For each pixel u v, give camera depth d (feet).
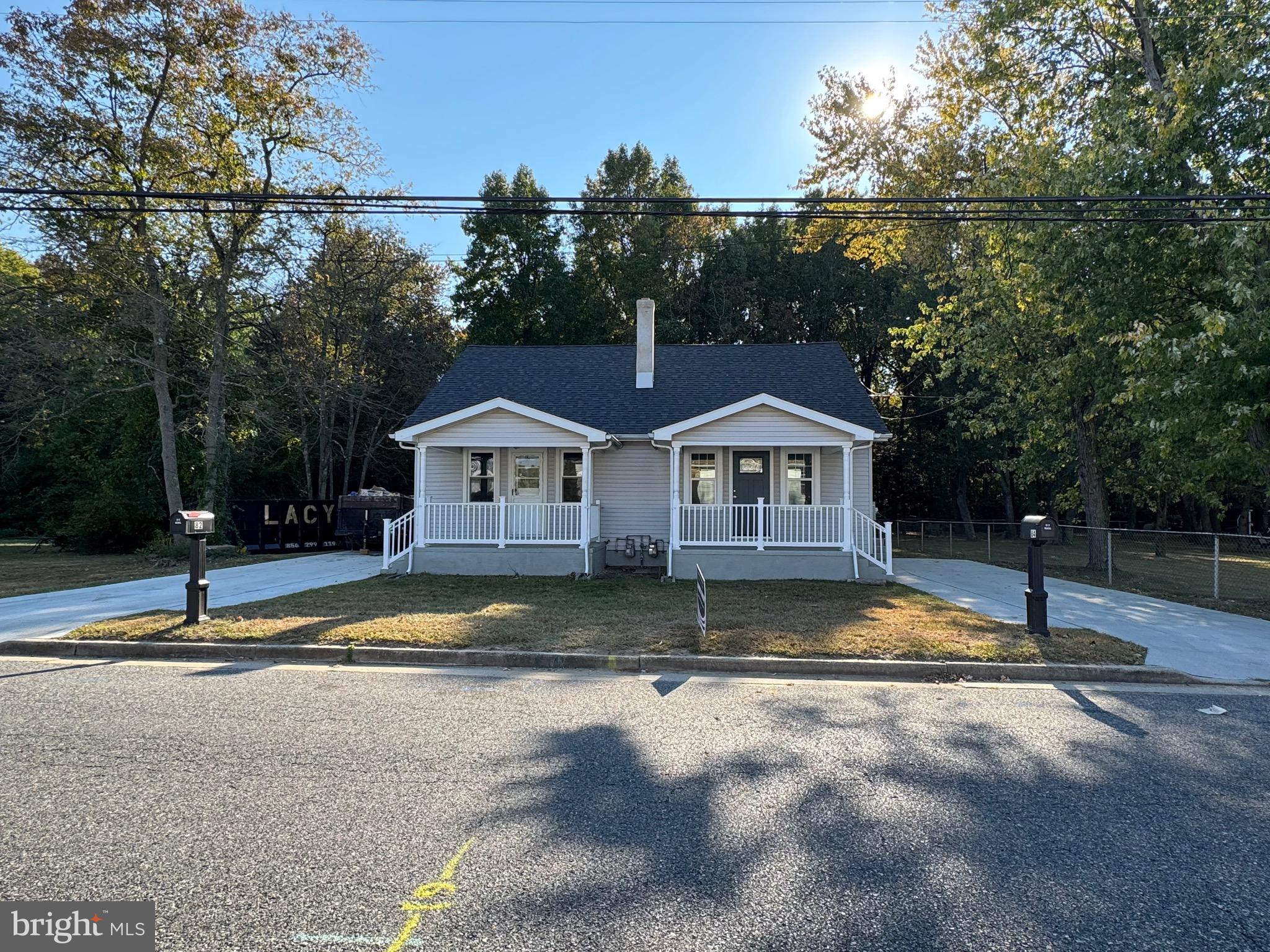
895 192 71.05
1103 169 39.01
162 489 75.77
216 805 12.74
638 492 52.37
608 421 52.31
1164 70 45.34
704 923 9.27
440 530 47.29
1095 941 8.98
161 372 65.87
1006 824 12.30
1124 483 74.84
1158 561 75.05
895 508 122.11
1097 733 17.39
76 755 15.20
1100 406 52.24
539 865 10.73
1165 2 45.91
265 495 92.07
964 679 22.91
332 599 35.01
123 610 31.40
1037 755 15.76
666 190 117.08
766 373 58.18
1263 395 34.27
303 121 69.10
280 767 14.61
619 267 116.78
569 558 46.01
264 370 75.82
